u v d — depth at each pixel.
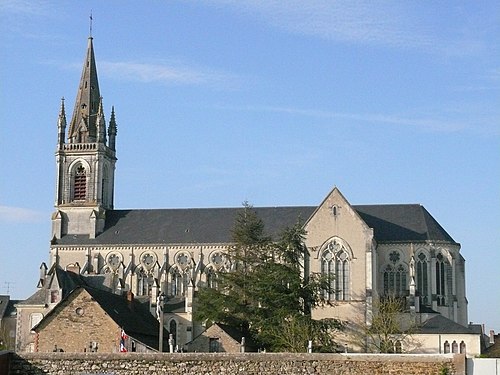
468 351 136.50
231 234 163.50
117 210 181.62
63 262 174.00
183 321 155.38
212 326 124.75
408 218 160.62
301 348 112.38
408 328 139.88
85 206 178.12
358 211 163.62
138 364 64.56
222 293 140.62
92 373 64.81
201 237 170.38
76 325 111.00
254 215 150.62
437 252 155.88
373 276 146.50
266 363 63.59
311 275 135.25
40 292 156.38
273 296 126.81
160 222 176.00
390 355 62.59
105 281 166.12
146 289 169.62
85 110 184.62
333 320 126.75
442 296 155.38
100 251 173.12
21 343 153.12
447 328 138.50
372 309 142.75
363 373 62.62
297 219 162.38
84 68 188.50
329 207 148.50
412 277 151.75
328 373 62.97
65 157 181.75
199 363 64.06
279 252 139.00
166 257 170.00
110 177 186.25
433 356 62.06
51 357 65.31
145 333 118.69
